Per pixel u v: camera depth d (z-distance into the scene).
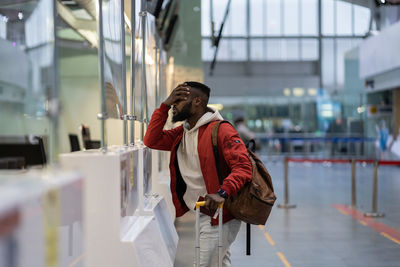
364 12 18.55
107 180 1.83
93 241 1.83
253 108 23.17
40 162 2.71
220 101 26.62
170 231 3.06
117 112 2.52
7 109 2.82
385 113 19.83
